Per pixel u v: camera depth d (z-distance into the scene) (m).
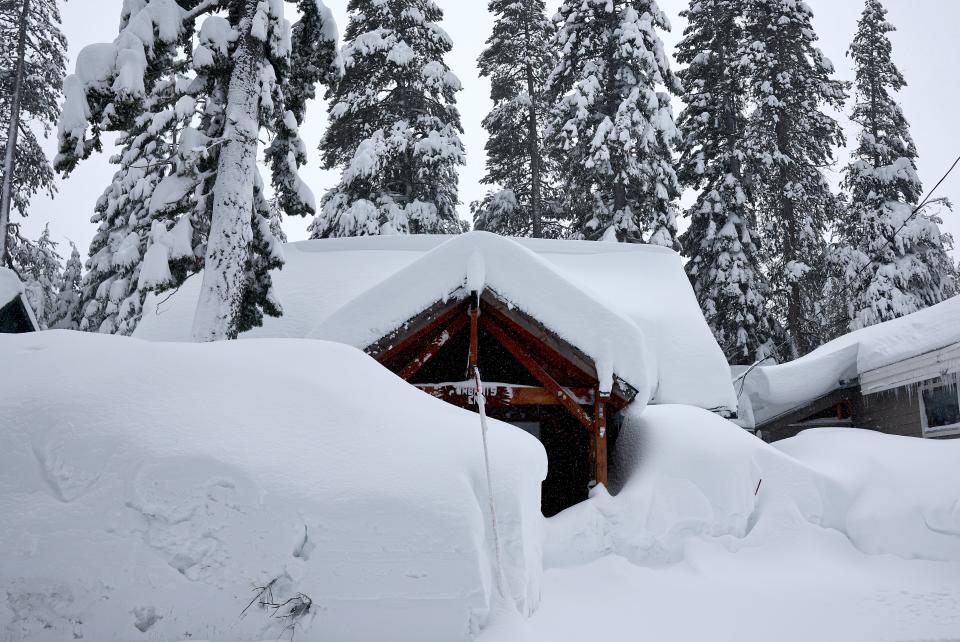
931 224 25.39
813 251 27.33
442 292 9.04
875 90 28.20
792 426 15.79
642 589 7.02
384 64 25.69
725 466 9.18
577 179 25.52
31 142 25.17
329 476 4.84
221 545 4.49
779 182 26.86
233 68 10.81
